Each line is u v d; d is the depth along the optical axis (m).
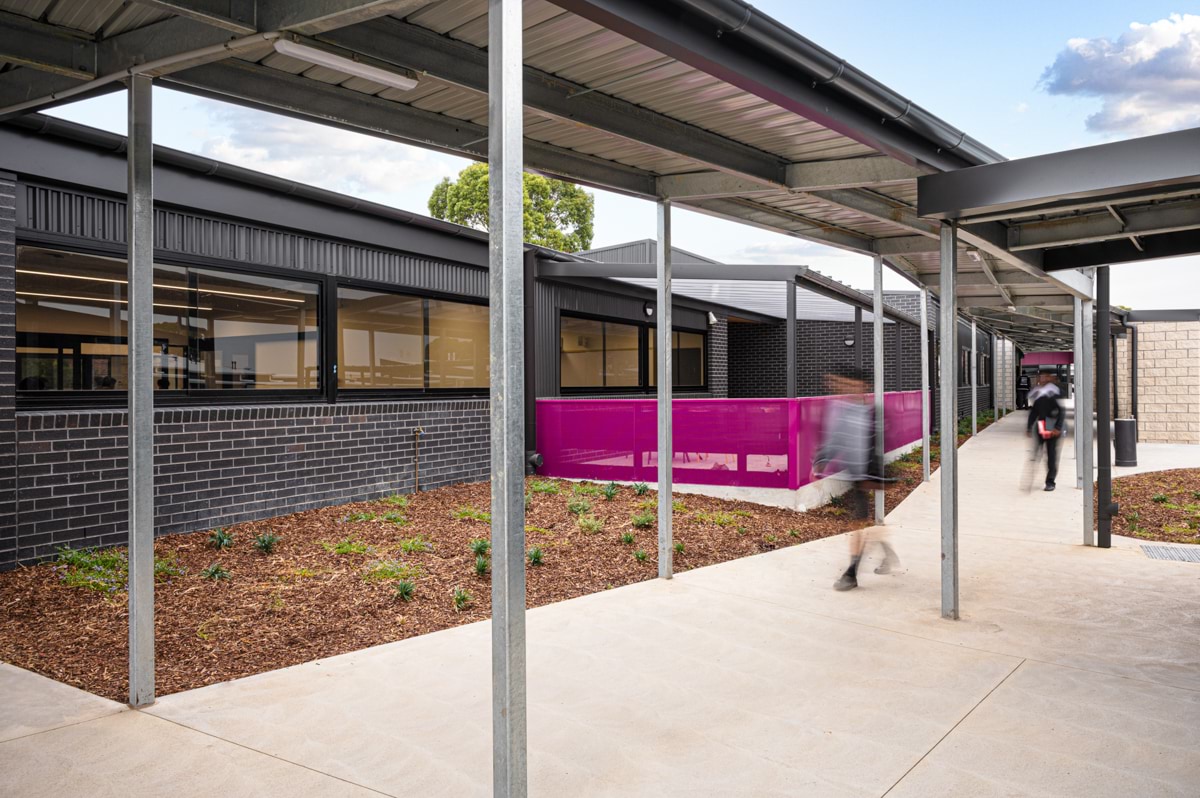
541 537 7.38
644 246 16.73
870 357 21.81
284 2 2.95
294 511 8.13
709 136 4.78
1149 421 19.30
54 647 4.42
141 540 3.63
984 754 3.14
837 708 3.62
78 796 2.79
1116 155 4.08
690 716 3.52
